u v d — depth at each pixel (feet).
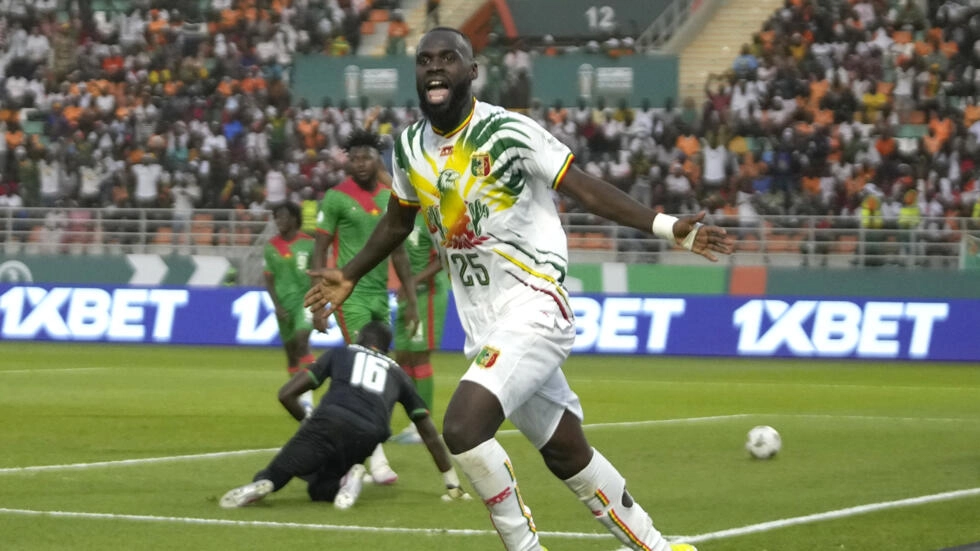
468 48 29.68
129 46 187.73
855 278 130.62
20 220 144.77
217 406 82.12
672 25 185.26
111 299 137.49
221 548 37.24
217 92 177.37
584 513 43.96
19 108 182.29
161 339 135.54
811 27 175.73
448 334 130.00
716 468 55.67
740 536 39.37
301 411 46.44
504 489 29.17
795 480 52.11
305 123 168.66
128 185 163.53
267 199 160.25
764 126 161.27
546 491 48.96
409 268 57.06
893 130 163.73
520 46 179.42
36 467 54.85
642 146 160.86
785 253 133.69
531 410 30.48
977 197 153.07
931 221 143.02
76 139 169.78
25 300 140.05
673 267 134.41
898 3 177.78
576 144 162.20
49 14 190.08
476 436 28.68
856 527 41.01
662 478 52.70
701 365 119.14
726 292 133.18
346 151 58.18
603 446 63.62
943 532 40.22
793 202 152.56
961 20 175.22
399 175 31.37
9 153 168.66
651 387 99.50
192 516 42.68
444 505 45.16
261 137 169.27
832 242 131.95
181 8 192.65
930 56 171.94
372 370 45.50
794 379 106.73
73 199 165.48
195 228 149.48
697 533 40.24
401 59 170.30
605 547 37.68
